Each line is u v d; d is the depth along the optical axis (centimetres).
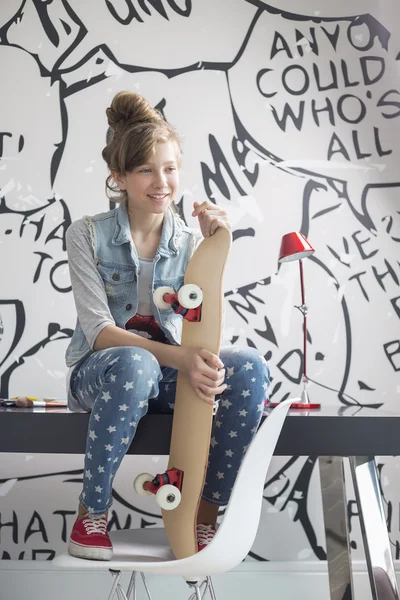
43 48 249
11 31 249
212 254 150
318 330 248
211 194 249
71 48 250
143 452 153
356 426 155
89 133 248
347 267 250
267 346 246
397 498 243
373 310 250
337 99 255
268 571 236
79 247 171
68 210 245
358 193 253
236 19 255
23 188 245
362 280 251
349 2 258
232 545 132
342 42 257
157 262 175
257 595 235
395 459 245
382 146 255
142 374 143
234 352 154
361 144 254
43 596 232
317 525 240
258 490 136
